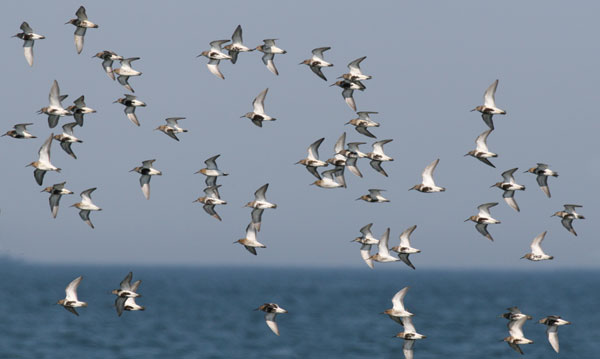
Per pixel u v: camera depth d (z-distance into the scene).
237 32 40.91
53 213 39.38
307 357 59.19
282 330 72.81
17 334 66.75
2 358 56.44
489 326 77.44
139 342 64.94
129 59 41.59
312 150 41.62
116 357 58.12
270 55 40.94
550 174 36.97
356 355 60.00
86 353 59.44
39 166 39.03
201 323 77.44
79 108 40.91
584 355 61.66
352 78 41.09
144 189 41.34
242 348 62.75
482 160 37.47
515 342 34.72
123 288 35.38
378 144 41.25
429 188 38.75
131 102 41.47
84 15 39.47
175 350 61.53
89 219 39.91
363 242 37.94
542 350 63.59
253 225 39.34
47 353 59.03
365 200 40.38
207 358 58.31
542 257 35.34
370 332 71.75
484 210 37.62
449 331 73.06
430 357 59.28
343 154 41.25
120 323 76.00
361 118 41.41
